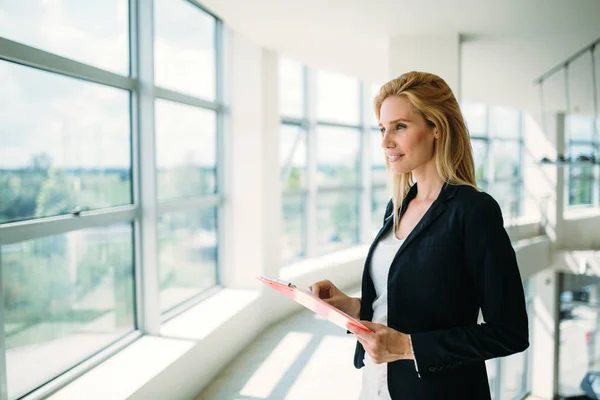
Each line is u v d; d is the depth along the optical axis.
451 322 1.00
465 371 1.03
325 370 4.11
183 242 4.34
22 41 2.43
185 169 4.34
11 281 2.43
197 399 3.55
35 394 2.57
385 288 1.12
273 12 3.80
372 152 8.16
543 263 8.80
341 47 4.83
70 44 2.79
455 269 0.99
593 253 8.72
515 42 4.65
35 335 2.61
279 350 4.58
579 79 6.33
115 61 3.25
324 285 1.25
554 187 9.16
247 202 5.02
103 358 3.14
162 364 3.10
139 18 3.38
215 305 4.52
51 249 2.70
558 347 9.56
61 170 2.78
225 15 3.90
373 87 8.03
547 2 3.57
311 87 6.99
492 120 10.20
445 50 4.36
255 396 3.62
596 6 3.64
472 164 1.07
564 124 9.26
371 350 0.93
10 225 2.38
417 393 1.04
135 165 3.48
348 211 7.96
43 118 2.62
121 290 3.41
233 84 4.95
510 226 7.83
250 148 4.96
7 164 2.39
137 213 3.49
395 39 4.46
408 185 1.17
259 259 5.04
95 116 3.07
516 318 0.93
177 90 4.13
